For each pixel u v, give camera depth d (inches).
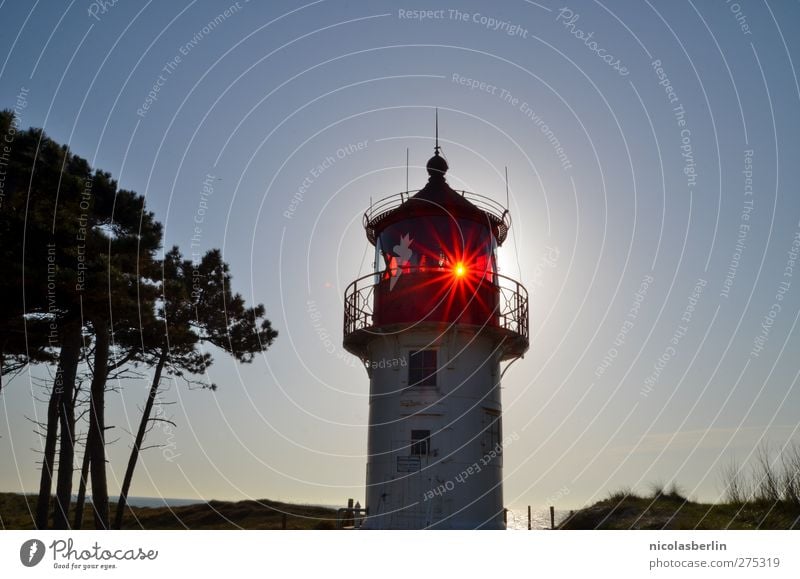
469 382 720.3
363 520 732.7
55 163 669.3
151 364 959.0
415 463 693.3
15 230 614.5
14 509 970.7
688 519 760.3
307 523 1016.2
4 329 652.1
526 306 768.9
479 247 756.6
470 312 725.3
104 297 645.3
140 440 920.3
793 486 709.9
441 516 676.7
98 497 736.3
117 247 680.4
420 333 725.9
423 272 732.7
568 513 898.1
